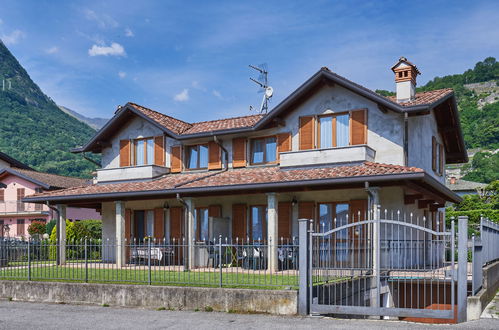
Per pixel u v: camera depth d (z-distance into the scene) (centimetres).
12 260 1800
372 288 1553
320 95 2064
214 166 2277
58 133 11350
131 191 2034
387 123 1933
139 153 2484
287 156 2002
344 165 1878
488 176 9988
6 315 1303
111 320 1208
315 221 1981
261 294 1241
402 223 1161
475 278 1162
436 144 2356
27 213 4528
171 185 2052
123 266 2044
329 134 2038
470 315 1091
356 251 1850
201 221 2253
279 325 1100
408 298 1647
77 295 1466
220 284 1323
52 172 8669
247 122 2266
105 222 2466
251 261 1925
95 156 10025
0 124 10525
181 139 2283
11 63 16188
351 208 1900
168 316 1238
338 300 1345
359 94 1973
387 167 1717
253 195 2131
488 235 1527
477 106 14238
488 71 18200
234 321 1155
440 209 2561
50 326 1155
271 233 1809
